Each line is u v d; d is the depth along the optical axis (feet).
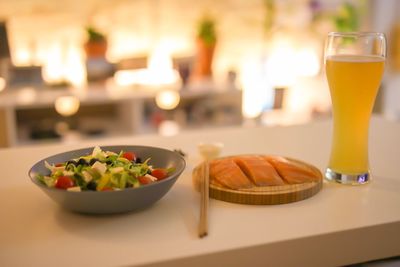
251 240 1.77
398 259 2.03
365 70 2.15
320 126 3.68
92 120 8.16
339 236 1.85
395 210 2.05
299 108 9.67
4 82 7.09
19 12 7.53
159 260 1.63
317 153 2.95
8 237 1.82
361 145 2.34
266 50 9.16
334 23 9.37
